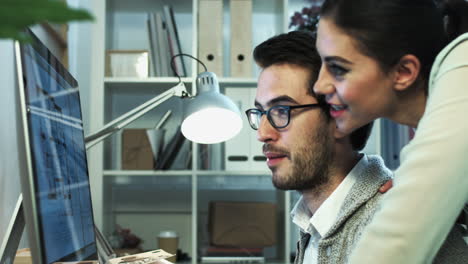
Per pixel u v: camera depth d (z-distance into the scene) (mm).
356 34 673
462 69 584
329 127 1086
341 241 972
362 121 750
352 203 987
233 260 2703
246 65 2812
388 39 671
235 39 2822
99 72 2742
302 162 1084
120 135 2785
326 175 1088
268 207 2725
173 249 2617
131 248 2666
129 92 3064
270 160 1121
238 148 2719
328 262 993
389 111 729
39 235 647
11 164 1575
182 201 3066
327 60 708
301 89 1088
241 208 2717
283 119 1096
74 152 992
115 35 3129
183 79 2740
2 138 1483
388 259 538
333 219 1055
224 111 1441
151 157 2752
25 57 698
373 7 671
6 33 133
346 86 700
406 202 539
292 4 3148
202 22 2807
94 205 2656
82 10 128
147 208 3053
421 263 549
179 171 2713
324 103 1085
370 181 1000
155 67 2809
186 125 1466
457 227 775
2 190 1464
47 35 2230
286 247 2684
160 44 2814
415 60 687
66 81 1012
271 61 1122
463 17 759
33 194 646
